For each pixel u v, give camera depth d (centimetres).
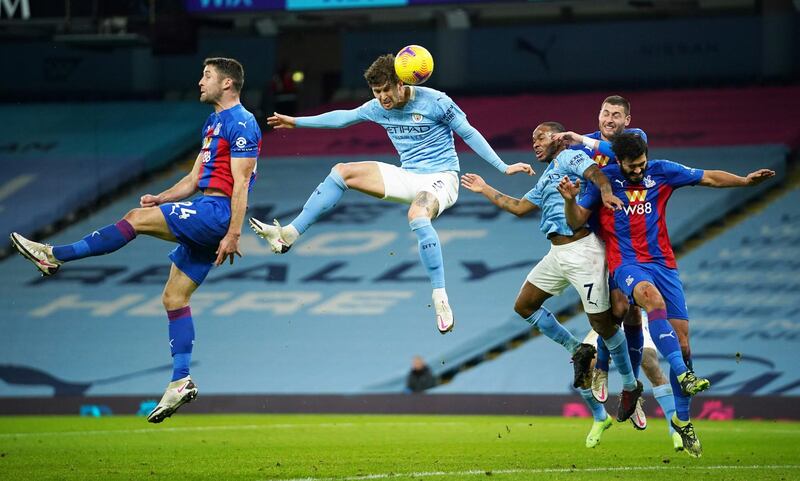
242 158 1132
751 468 1268
